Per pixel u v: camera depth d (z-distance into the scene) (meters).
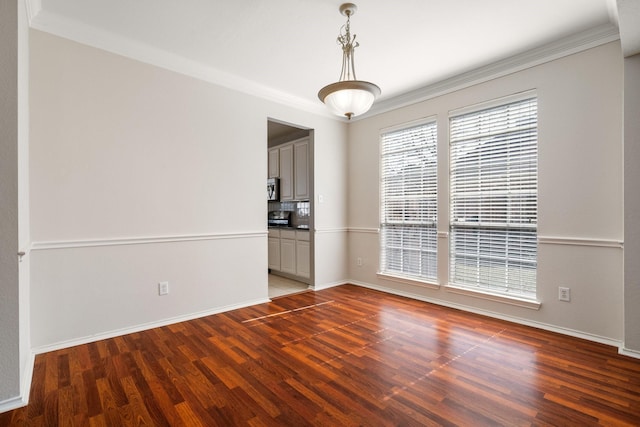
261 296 3.78
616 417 1.66
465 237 3.50
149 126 2.93
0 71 1.70
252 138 3.67
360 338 2.71
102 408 1.75
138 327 2.88
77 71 2.56
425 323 3.07
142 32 2.63
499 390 1.92
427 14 2.37
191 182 3.20
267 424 1.63
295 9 2.31
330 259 4.60
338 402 1.81
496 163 3.24
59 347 2.48
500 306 3.19
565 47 2.73
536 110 2.95
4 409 1.72
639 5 1.76
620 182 2.50
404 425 1.61
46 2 2.23
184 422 1.64
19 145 1.80
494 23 2.49
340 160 4.71
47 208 2.43
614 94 2.52
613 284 2.54
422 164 3.90
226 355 2.40
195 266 3.23
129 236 2.82
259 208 3.74
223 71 3.35
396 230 4.22
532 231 3.00
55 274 2.47
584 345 2.54
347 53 2.45
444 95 3.63
